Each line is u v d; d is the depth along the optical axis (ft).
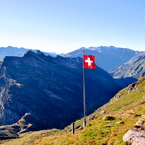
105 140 81.61
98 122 123.24
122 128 96.99
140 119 108.88
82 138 92.48
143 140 66.13
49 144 100.01
